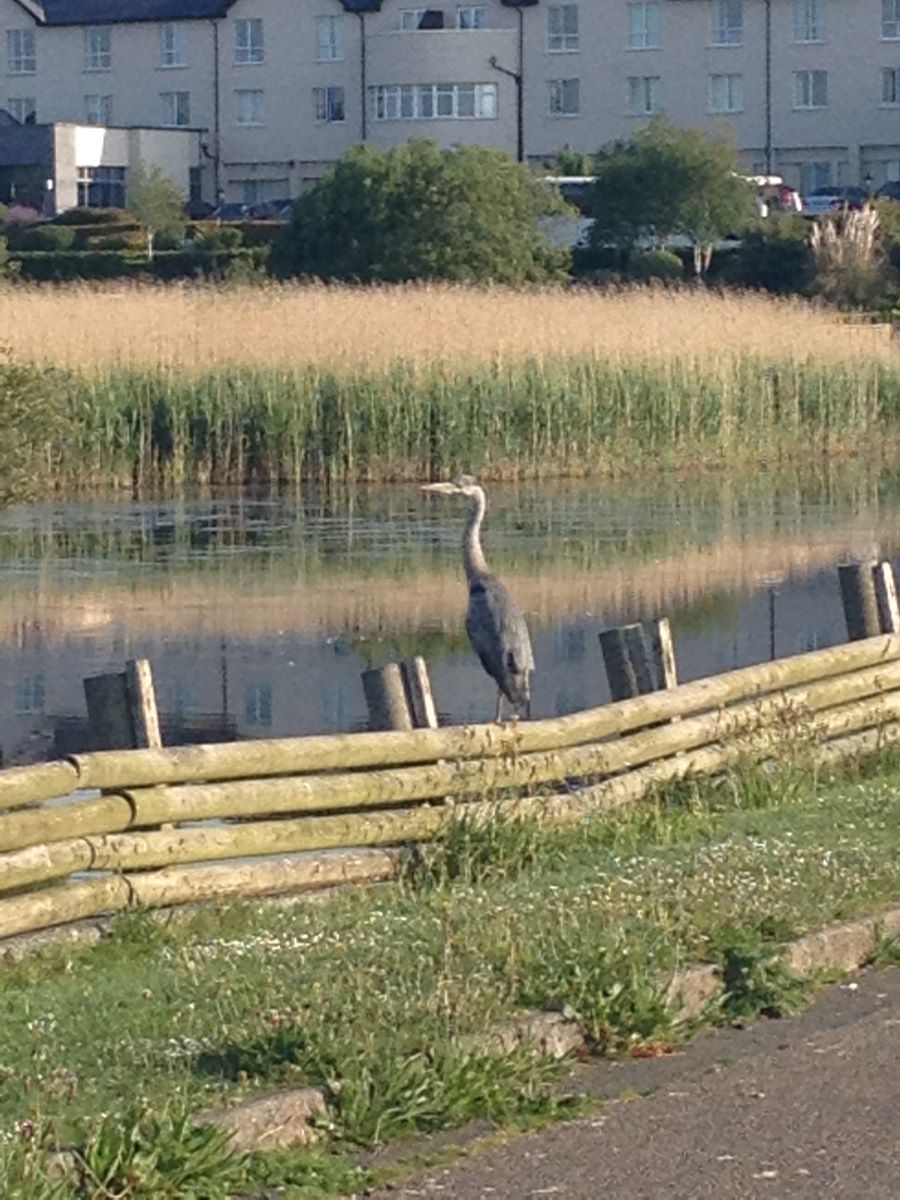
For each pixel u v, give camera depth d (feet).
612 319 134.10
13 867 33.01
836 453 137.80
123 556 93.81
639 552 94.27
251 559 92.43
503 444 123.95
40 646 72.13
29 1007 28.94
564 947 29.55
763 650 70.28
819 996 30.25
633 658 46.73
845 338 142.20
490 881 36.50
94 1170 22.38
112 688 38.70
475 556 48.49
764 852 36.17
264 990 28.60
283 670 67.51
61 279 215.72
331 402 122.72
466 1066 25.45
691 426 129.90
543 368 125.18
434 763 39.34
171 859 35.32
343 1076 25.03
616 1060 27.45
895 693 50.42
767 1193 22.85
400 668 42.80
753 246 214.90
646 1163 23.75
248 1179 23.27
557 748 41.52
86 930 33.99
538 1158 24.00
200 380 121.19
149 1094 24.62
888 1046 27.78
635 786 42.32
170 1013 28.14
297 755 37.29
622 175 220.43
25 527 103.40
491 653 46.96
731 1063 27.20
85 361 119.55
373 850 37.76
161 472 120.37
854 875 34.45
